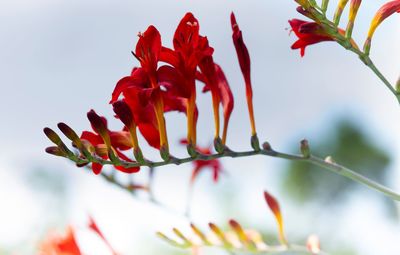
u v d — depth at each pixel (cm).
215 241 73
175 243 73
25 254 118
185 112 66
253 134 65
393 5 63
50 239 73
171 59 64
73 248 73
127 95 65
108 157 64
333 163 64
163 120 64
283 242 72
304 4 63
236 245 72
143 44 64
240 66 65
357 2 62
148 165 64
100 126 63
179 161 64
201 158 65
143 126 65
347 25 63
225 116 65
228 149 65
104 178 78
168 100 66
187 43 64
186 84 64
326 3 62
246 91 65
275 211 72
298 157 64
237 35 65
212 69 65
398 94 62
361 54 63
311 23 63
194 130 65
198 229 73
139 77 64
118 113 64
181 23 64
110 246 73
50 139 63
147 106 65
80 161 63
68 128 63
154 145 65
